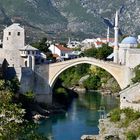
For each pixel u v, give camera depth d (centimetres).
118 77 18412
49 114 17250
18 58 19162
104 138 11950
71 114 17500
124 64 19312
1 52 19288
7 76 17550
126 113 12756
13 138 5175
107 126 12681
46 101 18500
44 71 18475
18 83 17088
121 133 11844
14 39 19212
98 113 17812
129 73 17988
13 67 17712
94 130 14512
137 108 12750
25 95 16962
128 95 14000
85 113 17775
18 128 5256
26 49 19038
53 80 18625
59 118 16650
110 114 13825
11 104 5331
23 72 17875
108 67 18562
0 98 5369
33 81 18225
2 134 5053
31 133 5538
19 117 5303
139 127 11612
